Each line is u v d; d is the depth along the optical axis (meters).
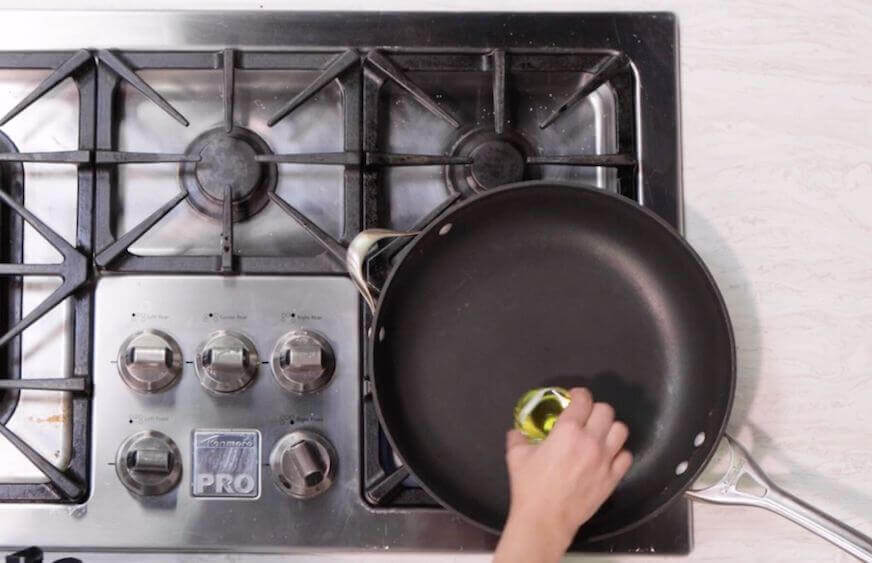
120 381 0.93
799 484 0.96
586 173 1.00
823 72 1.01
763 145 1.00
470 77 1.00
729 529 0.95
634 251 0.92
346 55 0.94
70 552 0.92
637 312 0.93
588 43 0.99
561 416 0.81
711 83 1.00
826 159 1.00
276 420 0.93
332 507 0.92
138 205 0.97
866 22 1.01
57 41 0.97
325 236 0.91
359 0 1.00
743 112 1.00
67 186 0.97
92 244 0.92
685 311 0.91
